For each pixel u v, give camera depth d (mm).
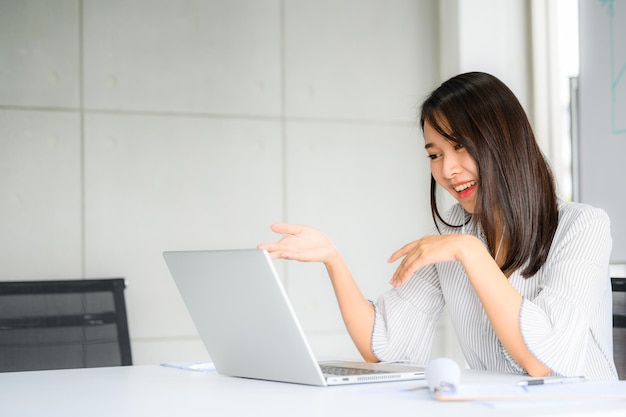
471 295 1922
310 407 1155
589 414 1014
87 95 3674
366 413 1078
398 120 4152
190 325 3783
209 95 3844
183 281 1620
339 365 1718
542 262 1792
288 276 3945
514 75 4141
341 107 4059
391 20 4160
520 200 1790
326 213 4012
